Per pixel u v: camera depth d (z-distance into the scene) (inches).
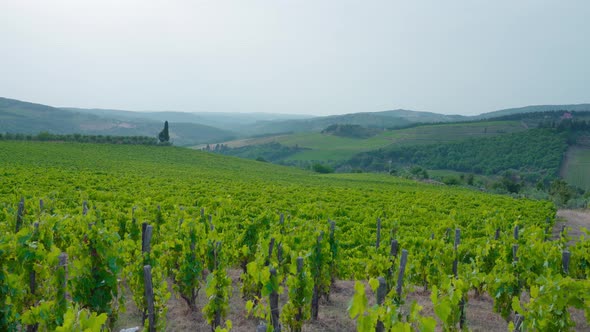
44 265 260.4
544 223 796.0
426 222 801.6
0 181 1088.2
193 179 1692.9
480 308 369.4
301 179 2363.4
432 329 173.0
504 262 356.8
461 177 3417.8
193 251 332.8
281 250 346.3
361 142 7381.9
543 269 327.6
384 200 1270.9
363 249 565.0
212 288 282.2
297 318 287.1
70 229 359.9
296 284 277.9
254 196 1185.4
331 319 333.1
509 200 1397.6
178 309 340.5
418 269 393.1
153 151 3021.7
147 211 562.3
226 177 1998.0
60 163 1950.1
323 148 6983.3
